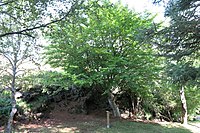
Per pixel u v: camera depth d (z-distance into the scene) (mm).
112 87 10844
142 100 12344
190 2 5148
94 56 9695
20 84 6836
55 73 9016
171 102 12289
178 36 5293
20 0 3807
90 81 9461
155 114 12367
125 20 9234
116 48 9930
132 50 9531
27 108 10055
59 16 4098
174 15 5242
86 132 8336
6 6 3881
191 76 5254
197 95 12023
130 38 9336
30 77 6992
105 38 9680
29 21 4094
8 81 6484
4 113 8820
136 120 11391
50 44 8750
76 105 11945
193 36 5273
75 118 10781
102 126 9359
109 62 9422
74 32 8266
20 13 3977
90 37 9273
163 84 10461
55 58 9398
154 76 9727
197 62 6574
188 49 5480
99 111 12227
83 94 12250
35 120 9961
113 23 9055
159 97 12359
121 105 12492
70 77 9680
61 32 5113
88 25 8555
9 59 6422
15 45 6352
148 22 8938
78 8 4082
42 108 10805
